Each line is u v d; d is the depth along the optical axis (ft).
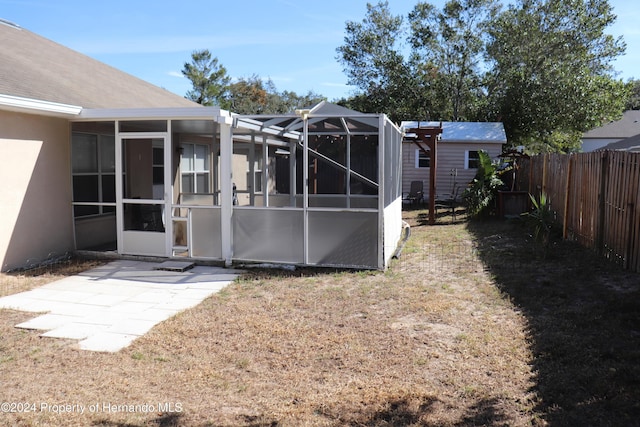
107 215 32.65
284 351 14.97
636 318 16.76
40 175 27.14
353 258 26.05
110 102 32.22
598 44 81.56
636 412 10.85
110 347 15.35
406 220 47.34
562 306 18.57
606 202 25.73
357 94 99.30
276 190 54.85
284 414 11.29
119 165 28.43
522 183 50.03
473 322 17.21
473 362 13.89
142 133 27.89
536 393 11.91
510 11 85.05
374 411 11.38
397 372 13.39
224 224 27.09
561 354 14.02
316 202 40.29
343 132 36.09
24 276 24.58
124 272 25.72
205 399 12.02
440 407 11.51
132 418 11.09
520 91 79.97
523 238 33.83
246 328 17.01
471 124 66.85
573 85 76.23
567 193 32.12
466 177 63.57
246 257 27.22
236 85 146.30
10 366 13.92
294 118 28.32
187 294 21.63
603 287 20.61
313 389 12.51
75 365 13.99
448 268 25.84
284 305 19.72
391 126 29.71
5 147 24.97
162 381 13.00
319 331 16.67
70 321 17.90
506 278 23.00
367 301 20.10
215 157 37.01
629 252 22.95
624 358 13.62
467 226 41.73
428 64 92.22
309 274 25.16
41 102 24.58
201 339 16.01
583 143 124.36
